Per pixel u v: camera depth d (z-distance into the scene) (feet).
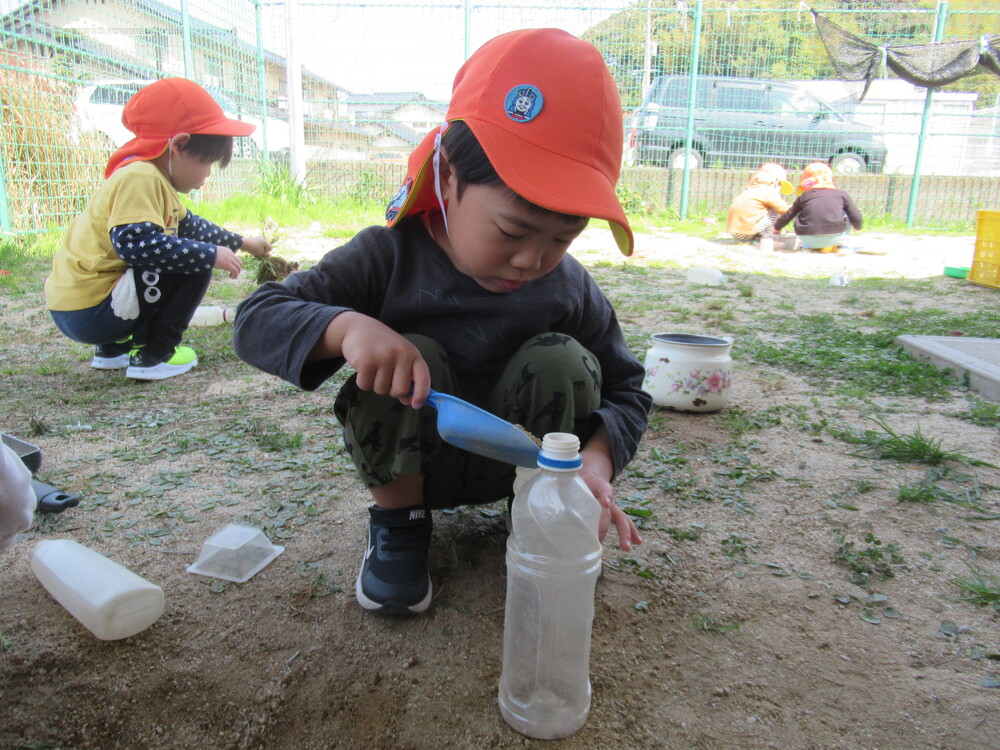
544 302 4.90
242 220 27.66
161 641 4.60
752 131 35.86
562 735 3.94
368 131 34.78
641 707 4.17
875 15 35.06
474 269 4.25
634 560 5.62
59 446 7.59
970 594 5.25
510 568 4.10
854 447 7.98
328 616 4.88
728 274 20.27
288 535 5.88
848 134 36.01
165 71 27.68
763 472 7.27
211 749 3.92
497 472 5.12
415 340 4.66
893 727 4.07
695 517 6.34
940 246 27.61
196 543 5.72
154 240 9.25
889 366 10.94
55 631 4.63
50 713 4.07
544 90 3.93
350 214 31.01
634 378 5.41
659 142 35.96
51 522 5.95
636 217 33.68
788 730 4.04
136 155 9.90
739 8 34.71
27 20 22.21
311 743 3.97
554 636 4.03
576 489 3.97
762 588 5.31
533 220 3.88
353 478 6.95
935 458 7.54
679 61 35.29
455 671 4.42
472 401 5.04
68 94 23.21
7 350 11.41
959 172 37.35
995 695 4.30
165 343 10.00
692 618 4.95
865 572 5.50
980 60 31.63
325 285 4.72
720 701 4.24
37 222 21.93
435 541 5.82
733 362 11.37
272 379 10.14
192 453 7.48
